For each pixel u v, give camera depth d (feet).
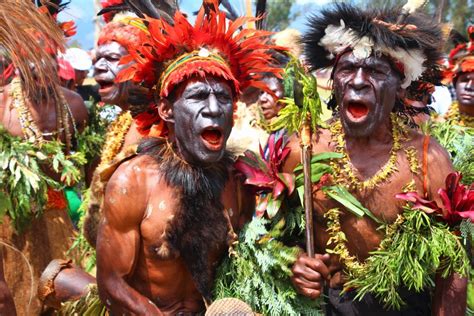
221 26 10.67
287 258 10.91
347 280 11.66
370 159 11.44
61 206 15.49
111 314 10.90
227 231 10.71
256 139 16.20
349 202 11.25
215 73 10.28
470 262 11.94
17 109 15.03
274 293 10.94
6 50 11.74
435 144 11.55
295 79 11.10
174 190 10.46
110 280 10.52
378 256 11.29
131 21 10.93
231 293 10.81
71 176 15.01
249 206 11.28
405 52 11.03
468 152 12.85
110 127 14.61
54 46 12.52
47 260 15.14
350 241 11.55
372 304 11.73
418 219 11.05
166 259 10.49
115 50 14.65
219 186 10.71
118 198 10.37
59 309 13.12
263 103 16.75
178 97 10.42
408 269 11.10
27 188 13.97
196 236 10.52
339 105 11.23
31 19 11.60
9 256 14.69
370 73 10.98
